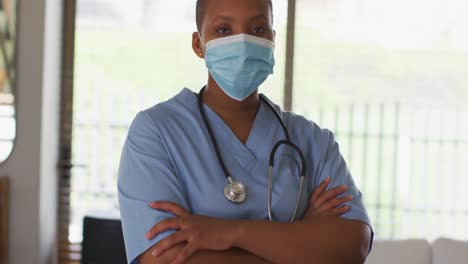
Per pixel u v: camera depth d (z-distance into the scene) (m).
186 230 1.41
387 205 3.78
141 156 1.51
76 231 3.43
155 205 1.46
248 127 1.58
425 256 3.01
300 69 3.47
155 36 3.49
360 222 1.51
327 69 3.54
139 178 1.49
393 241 3.04
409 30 3.71
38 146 3.08
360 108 3.68
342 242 1.47
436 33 3.74
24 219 3.09
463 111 3.77
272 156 1.53
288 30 3.35
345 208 1.53
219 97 1.58
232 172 1.51
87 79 3.46
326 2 3.47
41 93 3.07
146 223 1.46
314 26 3.47
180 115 1.57
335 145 1.66
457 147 3.80
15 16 3.04
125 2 3.47
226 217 1.47
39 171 3.08
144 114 1.56
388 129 3.73
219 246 1.41
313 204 1.56
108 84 3.47
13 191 3.08
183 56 3.49
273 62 1.54
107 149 3.47
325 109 3.58
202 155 1.52
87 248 2.88
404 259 3.00
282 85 3.37
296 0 3.37
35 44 3.06
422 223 3.81
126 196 1.49
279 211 1.50
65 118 3.38
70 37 3.38
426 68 3.74
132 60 3.48
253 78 1.50
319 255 1.45
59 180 3.36
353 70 3.63
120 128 3.47
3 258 3.03
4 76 3.06
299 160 1.58
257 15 1.50
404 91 3.73
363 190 3.76
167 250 1.42
